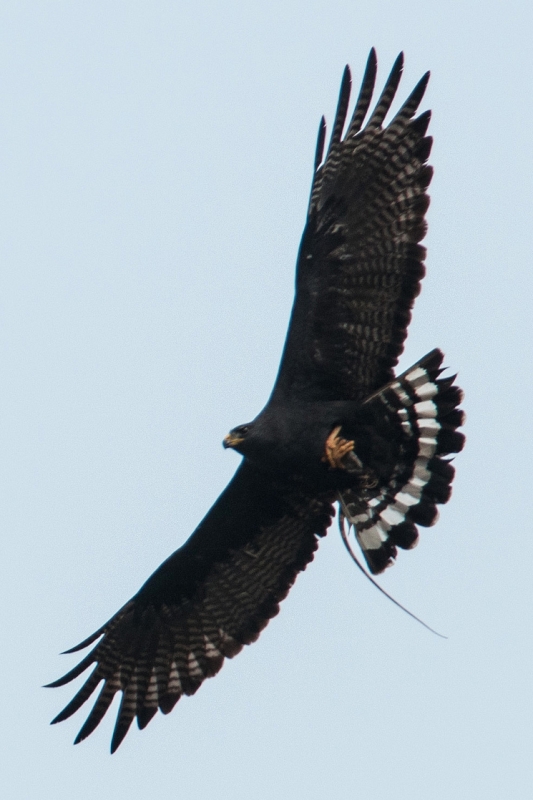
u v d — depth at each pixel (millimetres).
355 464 15023
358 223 14797
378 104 14734
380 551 15203
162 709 16953
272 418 14953
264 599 16859
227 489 16266
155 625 17172
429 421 14820
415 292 14633
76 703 17016
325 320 14828
